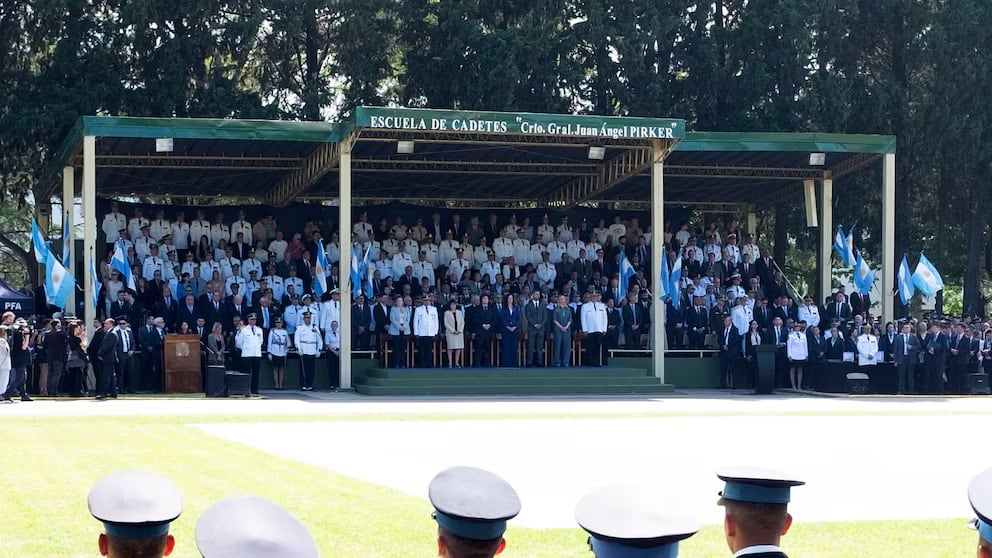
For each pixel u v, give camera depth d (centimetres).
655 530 467
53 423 2320
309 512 1364
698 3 4803
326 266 3688
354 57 4775
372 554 1161
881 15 4809
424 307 3622
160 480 534
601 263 4244
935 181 5012
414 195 4659
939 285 3931
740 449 2064
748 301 3888
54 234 5094
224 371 3222
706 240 4300
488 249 4234
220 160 3888
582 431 2359
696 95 4891
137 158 3809
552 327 3766
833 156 4041
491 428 2403
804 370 3841
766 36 4706
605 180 4144
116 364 3191
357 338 3669
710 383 3894
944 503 1508
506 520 500
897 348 3716
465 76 4634
